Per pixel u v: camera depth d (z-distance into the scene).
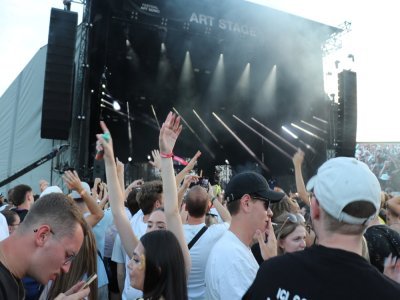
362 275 1.11
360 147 20.98
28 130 13.30
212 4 13.77
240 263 1.89
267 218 2.16
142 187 3.44
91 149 14.33
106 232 4.03
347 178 1.19
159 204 3.28
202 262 2.69
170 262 1.93
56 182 11.79
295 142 18.03
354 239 1.20
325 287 1.11
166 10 13.52
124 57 15.53
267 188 2.09
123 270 3.61
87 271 1.97
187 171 3.20
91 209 2.82
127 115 19.25
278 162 19.94
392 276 1.87
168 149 2.30
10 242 1.27
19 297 1.24
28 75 13.69
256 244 3.01
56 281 1.89
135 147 21.06
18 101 14.20
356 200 1.16
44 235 1.26
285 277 1.20
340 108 14.95
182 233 2.21
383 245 1.90
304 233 2.70
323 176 1.25
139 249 1.98
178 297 1.90
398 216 3.10
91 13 12.29
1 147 14.85
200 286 2.70
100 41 13.30
